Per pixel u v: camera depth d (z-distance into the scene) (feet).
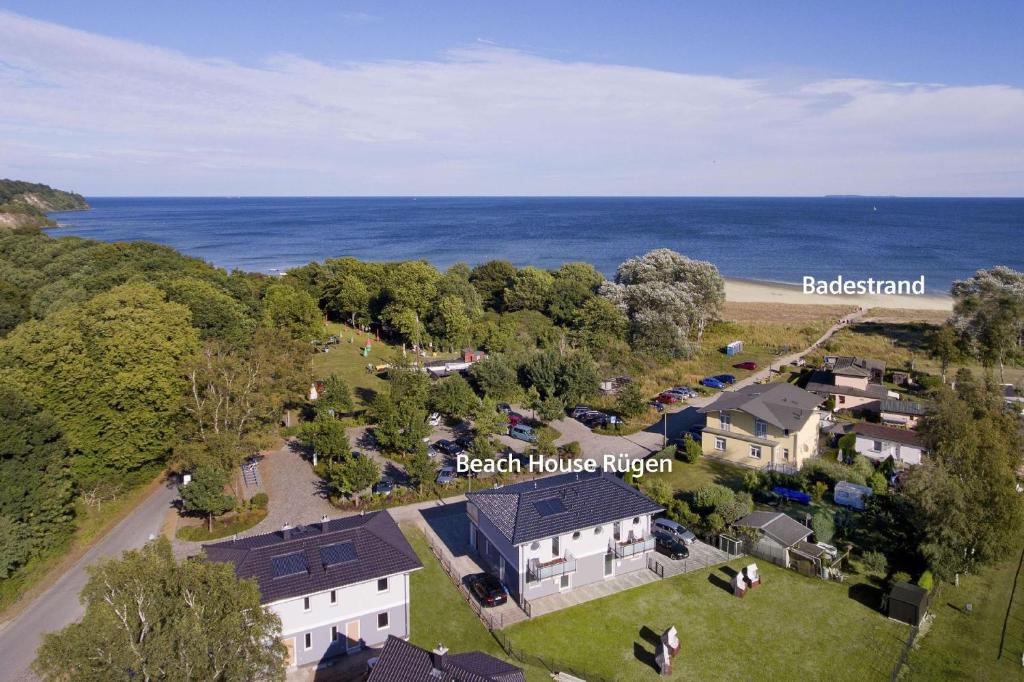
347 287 411.95
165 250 387.34
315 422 208.85
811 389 258.78
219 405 184.14
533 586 132.05
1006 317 306.14
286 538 123.75
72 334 184.44
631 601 132.36
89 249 378.94
